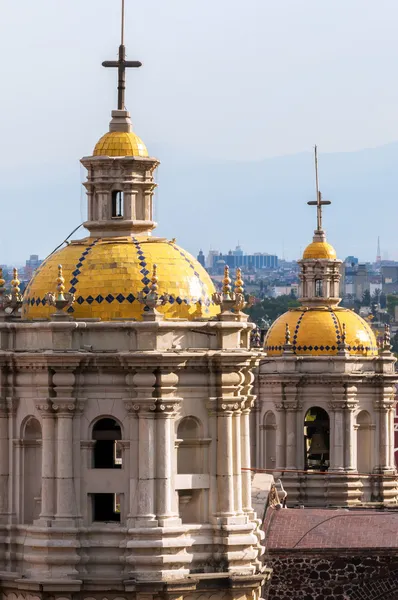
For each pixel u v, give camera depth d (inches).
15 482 4891.7
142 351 4793.3
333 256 7751.0
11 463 4894.2
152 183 5064.0
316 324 7618.1
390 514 5654.5
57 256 4968.0
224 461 4869.6
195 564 4842.5
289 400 7554.1
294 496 7524.6
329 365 7534.5
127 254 4921.3
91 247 4955.7
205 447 4869.6
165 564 4778.5
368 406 7613.2
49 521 4800.7
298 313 7682.1
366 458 7613.2
